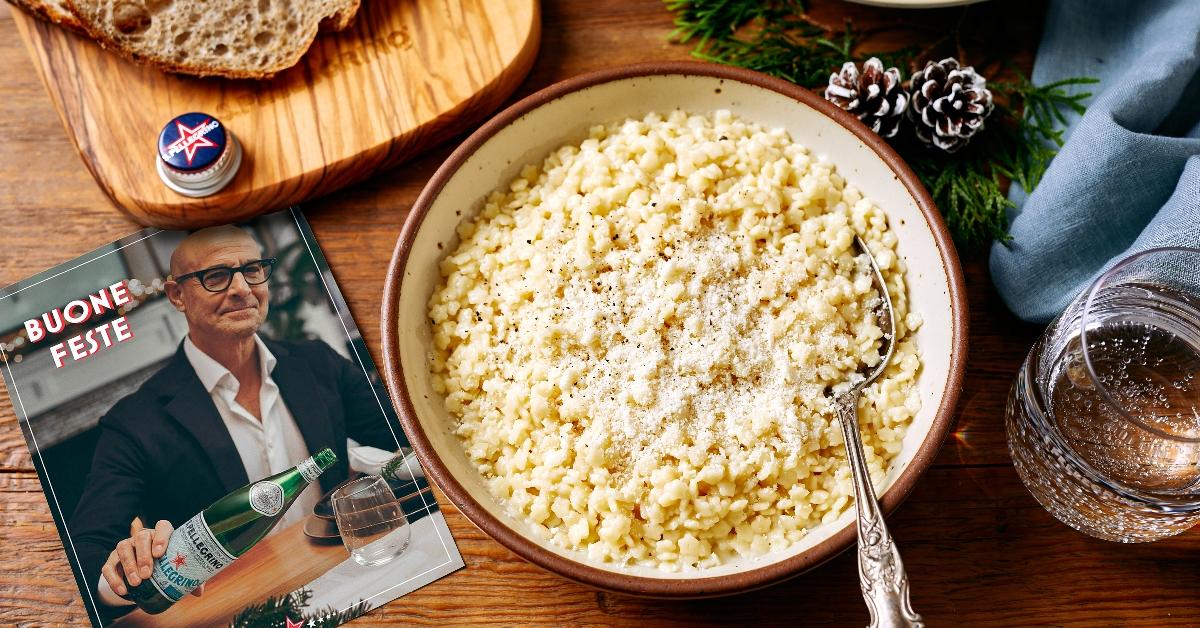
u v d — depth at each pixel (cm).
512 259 49
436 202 48
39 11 54
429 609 48
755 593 48
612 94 50
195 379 51
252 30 53
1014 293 51
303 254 53
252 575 48
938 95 51
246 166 52
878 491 45
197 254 52
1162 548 48
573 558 45
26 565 48
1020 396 47
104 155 52
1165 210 48
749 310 47
